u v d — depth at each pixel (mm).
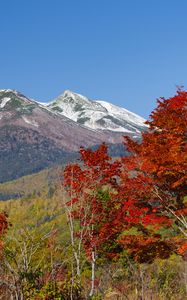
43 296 7172
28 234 7328
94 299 8125
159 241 17797
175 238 17844
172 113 17188
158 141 17578
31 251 7234
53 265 7508
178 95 17109
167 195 18312
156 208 18641
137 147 18016
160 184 18266
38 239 7355
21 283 7133
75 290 7637
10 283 7059
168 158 16578
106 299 8953
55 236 7613
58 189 12242
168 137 17219
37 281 7441
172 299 9977
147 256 17703
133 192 18672
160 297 9523
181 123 16750
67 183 15969
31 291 7188
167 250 17656
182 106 17031
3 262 7105
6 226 13586
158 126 17375
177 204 18047
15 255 7148
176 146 16734
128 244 18359
